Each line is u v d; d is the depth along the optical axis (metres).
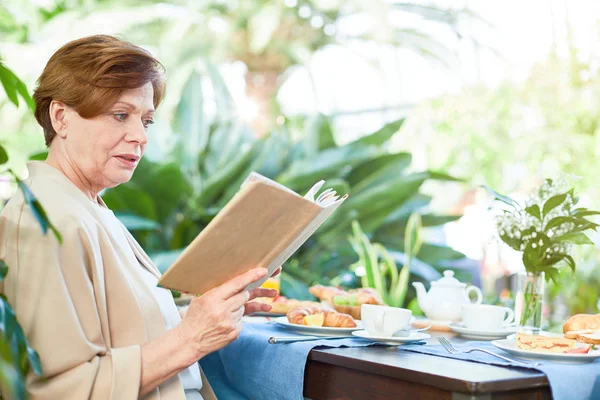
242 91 8.96
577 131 6.55
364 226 4.62
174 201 4.40
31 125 6.38
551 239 1.65
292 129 5.97
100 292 1.25
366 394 1.27
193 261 1.20
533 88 6.98
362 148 4.94
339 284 4.38
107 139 1.34
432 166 8.03
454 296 1.96
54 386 1.15
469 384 1.06
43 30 6.59
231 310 1.25
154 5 7.97
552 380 1.15
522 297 1.70
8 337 0.99
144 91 1.37
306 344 1.44
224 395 1.73
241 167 4.76
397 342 1.50
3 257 1.18
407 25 8.43
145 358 1.22
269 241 1.24
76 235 1.22
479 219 4.78
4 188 5.61
